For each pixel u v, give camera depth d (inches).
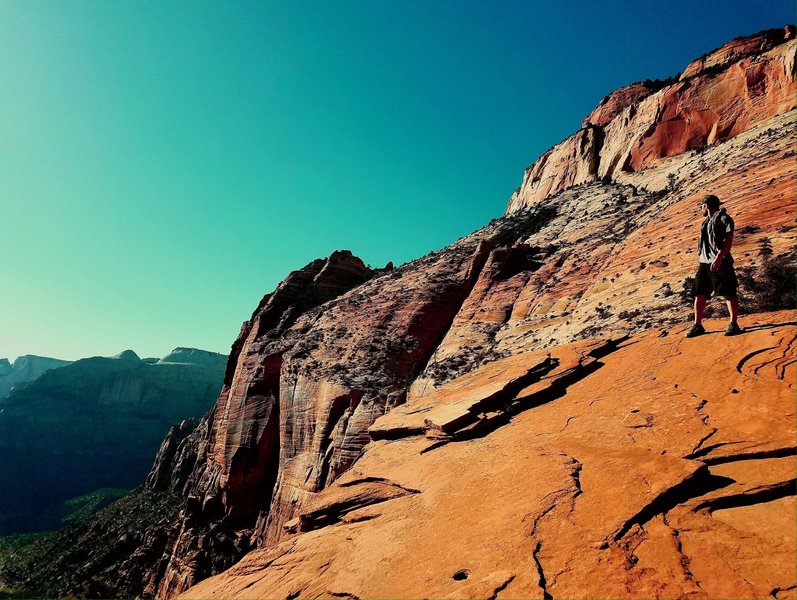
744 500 170.7
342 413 1077.8
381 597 185.0
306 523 333.1
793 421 201.6
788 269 410.6
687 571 143.6
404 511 267.7
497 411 377.4
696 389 267.4
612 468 217.5
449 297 1350.9
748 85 1582.2
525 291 1142.3
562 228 1542.8
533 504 209.5
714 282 315.3
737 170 959.6
